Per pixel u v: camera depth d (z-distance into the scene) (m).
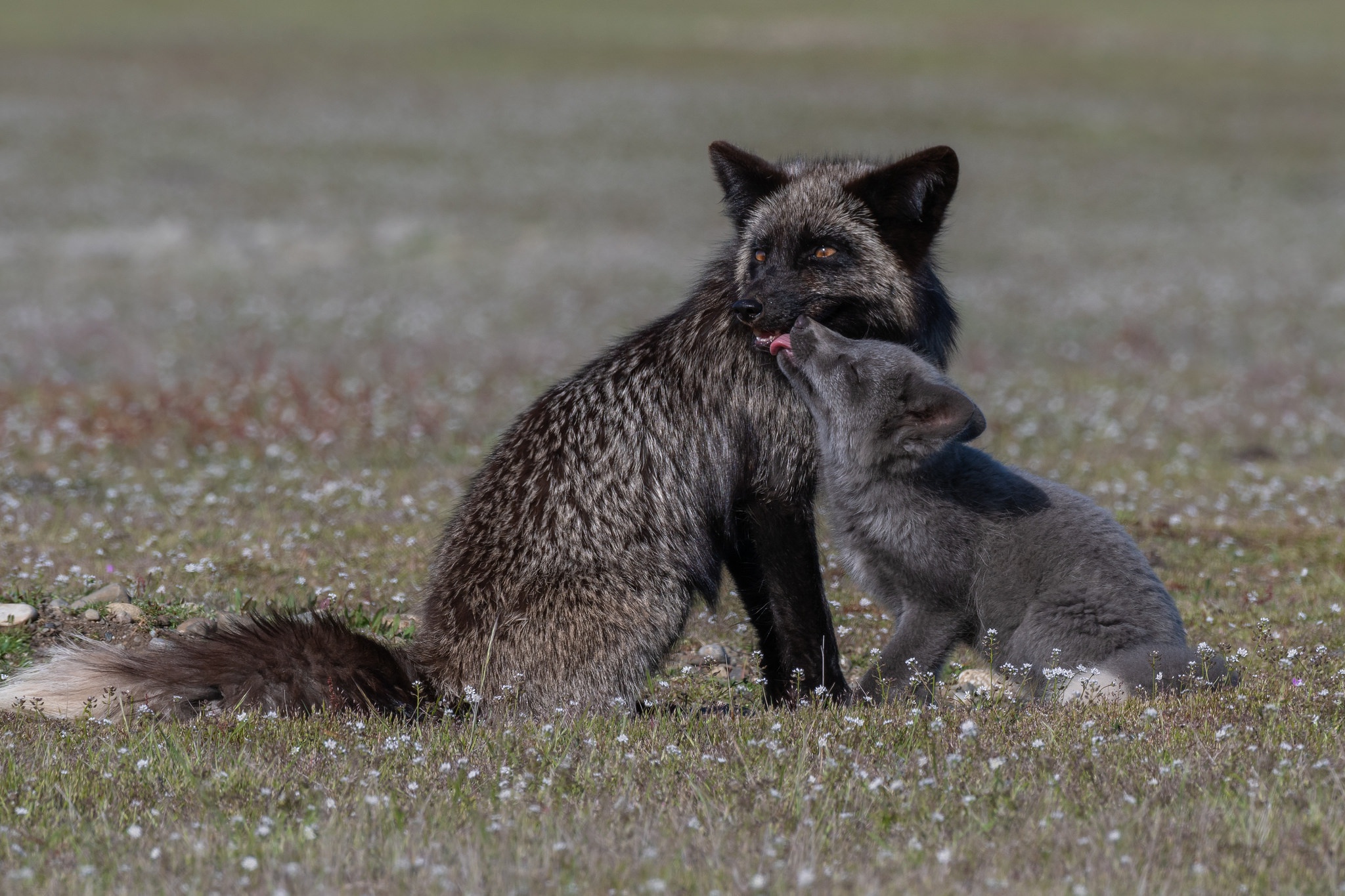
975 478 9.62
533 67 84.62
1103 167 61.56
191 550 13.98
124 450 20.02
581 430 9.58
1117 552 9.23
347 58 85.69
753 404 9.73
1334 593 12.73
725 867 6.02
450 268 45.44
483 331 34.41
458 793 7.09
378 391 24.88
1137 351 31.33
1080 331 34.62
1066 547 9.23
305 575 13.10
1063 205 55.16
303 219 51.53
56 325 33.56
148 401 23.08
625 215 53.12
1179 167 61.84
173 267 44.53
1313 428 22.47
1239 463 19.94
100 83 75.12
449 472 18.80
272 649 8.99
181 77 77.75
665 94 76.12
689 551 9.60
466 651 9.21
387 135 66.31
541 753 7.77
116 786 7.25
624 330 34.62
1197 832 6.33
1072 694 8.80
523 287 41.91
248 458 19.05
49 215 50.28
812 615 9.81
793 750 7.63
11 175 55.81
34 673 9.16
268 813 6.82
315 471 18.67
